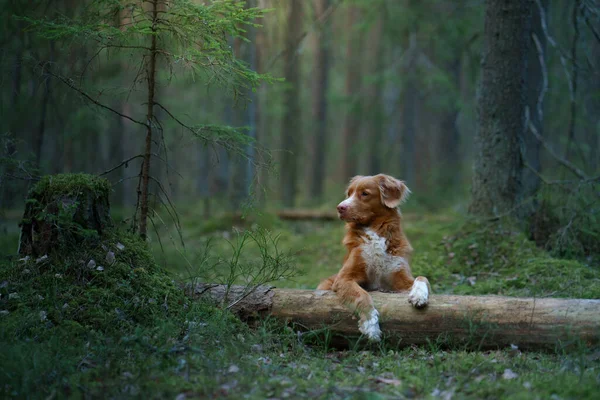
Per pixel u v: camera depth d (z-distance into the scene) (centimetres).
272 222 587
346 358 285
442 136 856
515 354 279
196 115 707
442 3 759
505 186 407
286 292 306
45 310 287
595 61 508
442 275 389
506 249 390
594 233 380
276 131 1159
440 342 288
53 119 491
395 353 288
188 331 284
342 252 486
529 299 287
